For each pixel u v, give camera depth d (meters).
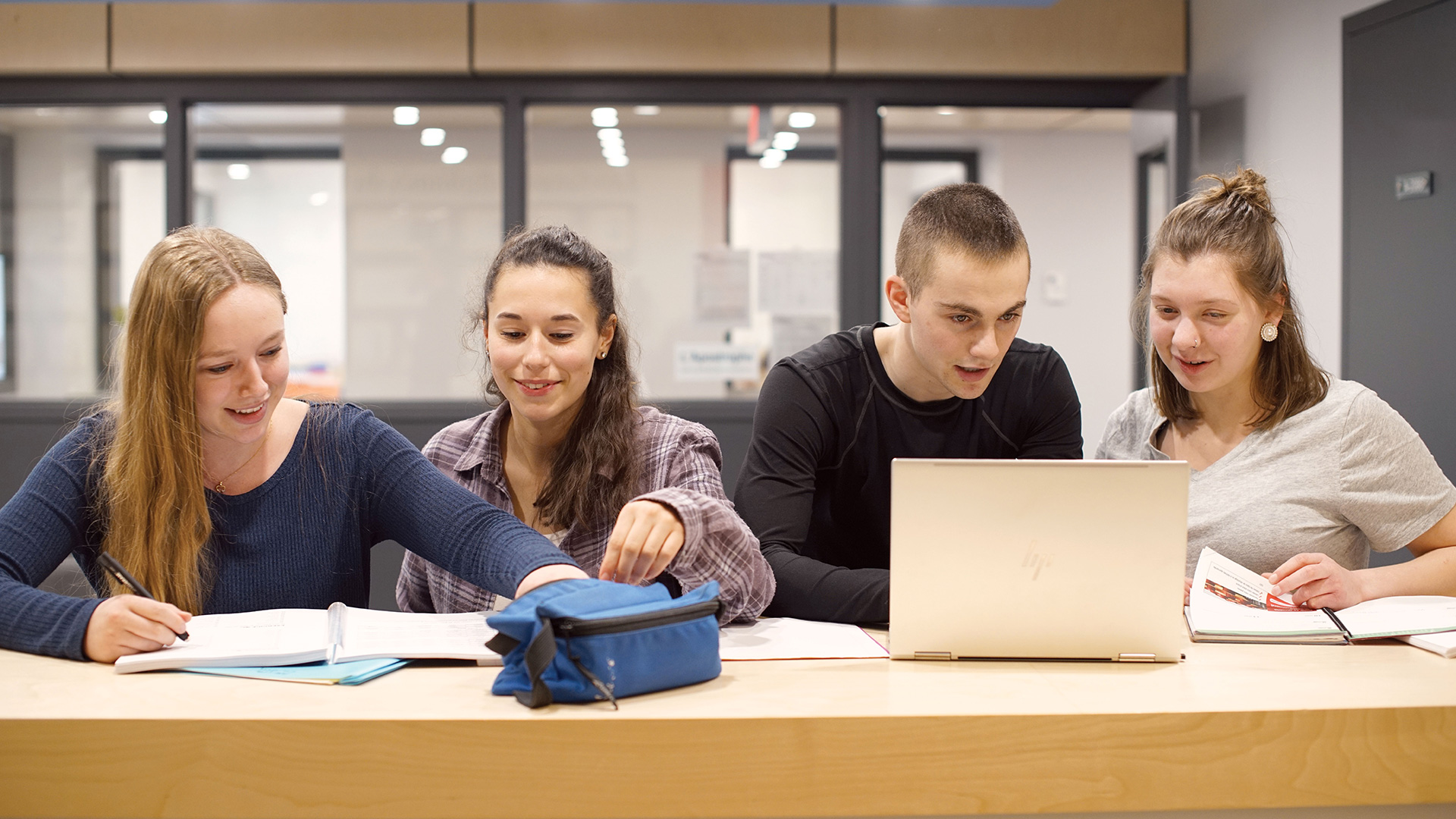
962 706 0.96
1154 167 4.21
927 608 1.14
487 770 0.91
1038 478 1.11
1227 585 1.38
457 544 1.34
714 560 1.26
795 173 4.55
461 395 5.04
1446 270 2.68
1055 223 5.86
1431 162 2.72
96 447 1.36
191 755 0.91
